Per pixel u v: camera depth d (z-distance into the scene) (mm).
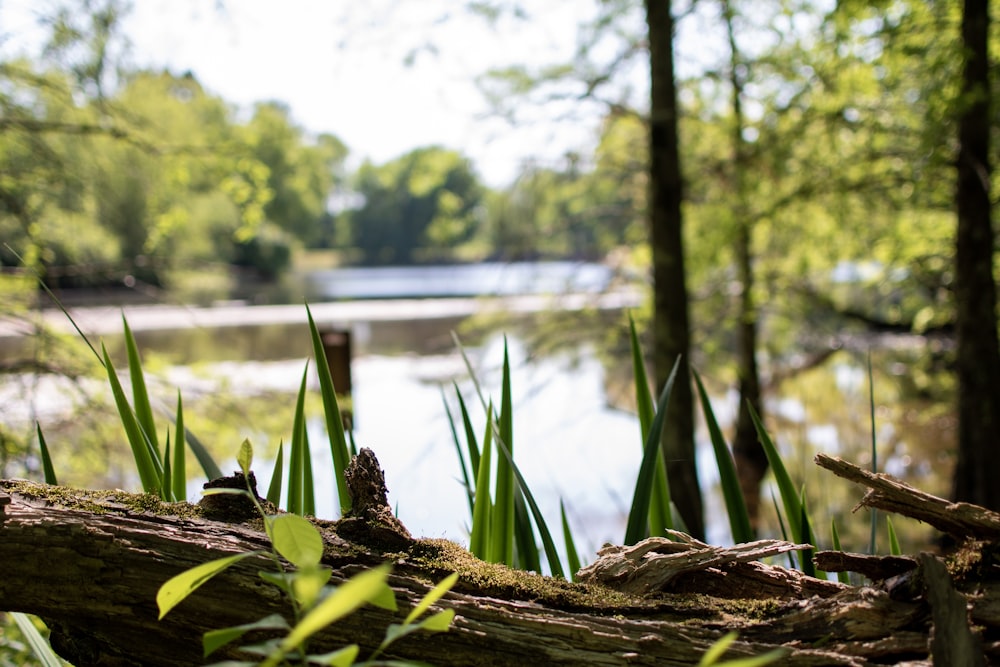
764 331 11734
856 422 10055
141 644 1087
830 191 6695
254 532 1114
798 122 6605
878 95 6531
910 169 6363
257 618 1029
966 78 5137
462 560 1123
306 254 45969
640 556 1156
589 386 10703
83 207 5805
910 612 970
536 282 8414
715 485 7773
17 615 1296
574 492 6477
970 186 5691
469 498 1622
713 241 7715
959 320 5863
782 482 1482
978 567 1018
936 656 917
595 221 9133
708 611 1052
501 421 1459
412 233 44500
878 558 1056
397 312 19812
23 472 4195
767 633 1009
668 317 6195
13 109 5207
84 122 5551
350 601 542
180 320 16047
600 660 982
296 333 15469
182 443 1554
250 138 6395
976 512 1021
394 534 1122
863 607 982
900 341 12922
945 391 10109
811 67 6406
